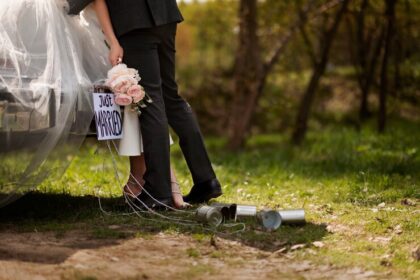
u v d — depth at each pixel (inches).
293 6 513.3
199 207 189.0
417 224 178.5
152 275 137.9
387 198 218.1
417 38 505.0
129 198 201.3
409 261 150.0
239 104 482.9
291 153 406.6
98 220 182.9
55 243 158.7
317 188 245.6
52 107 172.7
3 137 166.1
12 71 170.2
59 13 186.7
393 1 434.6
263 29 540.4
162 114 194.7
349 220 185.2
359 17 491.8
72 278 133.0
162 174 193.9
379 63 541.0
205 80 689.6
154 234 169.5
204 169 208.5
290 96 656.4
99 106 186.4
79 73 184.9
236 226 176.1
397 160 303.0
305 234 169.8
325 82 662.5
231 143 482.9
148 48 192.9
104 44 200.7
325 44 466.6
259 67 477.4
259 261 150.4
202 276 139.1
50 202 208.4
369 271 143.3
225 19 598.9
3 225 177.0
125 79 186.1
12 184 169.9
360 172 251.6
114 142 198.8
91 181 258.8
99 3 190.9
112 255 150.0
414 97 534.9
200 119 672.4
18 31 178.4
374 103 594.9
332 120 622.8
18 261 142.6
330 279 138.9
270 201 219.6
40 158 171.8
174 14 198.2
